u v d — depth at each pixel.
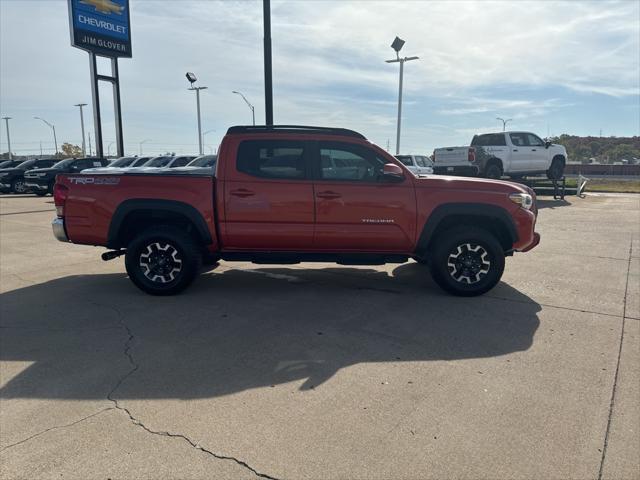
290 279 6.59
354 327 4.64
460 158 17.48
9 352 4.05
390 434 2.83
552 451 2.67
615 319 4.86
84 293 5.86
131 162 19.91
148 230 5.64
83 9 27.34
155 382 3.50
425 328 4.61
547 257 7.98
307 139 5.59
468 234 5.56
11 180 24.19
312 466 2.54
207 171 11.29
